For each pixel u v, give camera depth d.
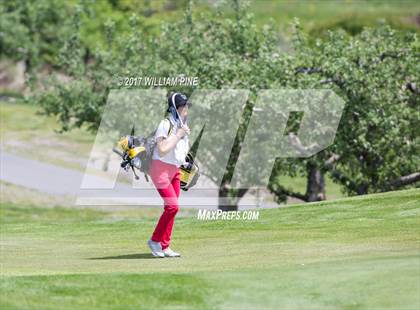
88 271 27.06
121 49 76.06
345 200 41.91
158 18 127.00
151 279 23.50
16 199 87.81
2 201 86.81
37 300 21.59
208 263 27.50
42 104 82.12
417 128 62.50
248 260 27.50
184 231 37.03
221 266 26.48
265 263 26.48
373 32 67.44
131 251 32.41
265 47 64.88
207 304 21.44
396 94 62.41
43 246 35.03
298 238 32.38
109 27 78.88
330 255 27.38
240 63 61.84
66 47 81.62
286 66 61.97
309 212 39.78
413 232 31.83
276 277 23.36
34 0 144.50
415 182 64.25
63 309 20.95
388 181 63.75
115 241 36.00
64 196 89.31
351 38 65.31
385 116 60.97
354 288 21.97
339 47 63.59
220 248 31.17
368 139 62.66
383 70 62.16
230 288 22.53
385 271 23.11
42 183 93.56
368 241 30.27
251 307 21.20
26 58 148.38
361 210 38.91
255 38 66.81
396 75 63.44
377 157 63.69
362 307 20.77
